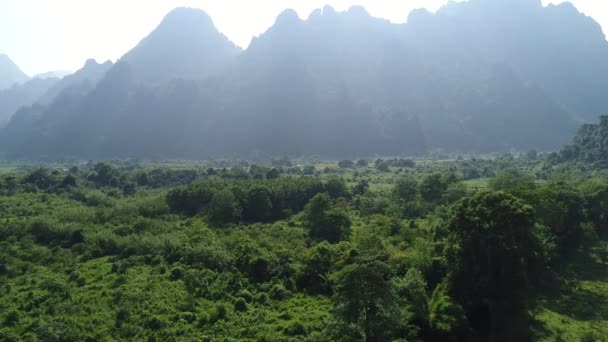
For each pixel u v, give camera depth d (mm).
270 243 52875
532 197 50969
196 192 78938
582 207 57219
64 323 33125
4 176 103250
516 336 33312
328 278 41188
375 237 49094
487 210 36594
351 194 89250
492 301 35250
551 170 124000
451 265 37406
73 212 69812
